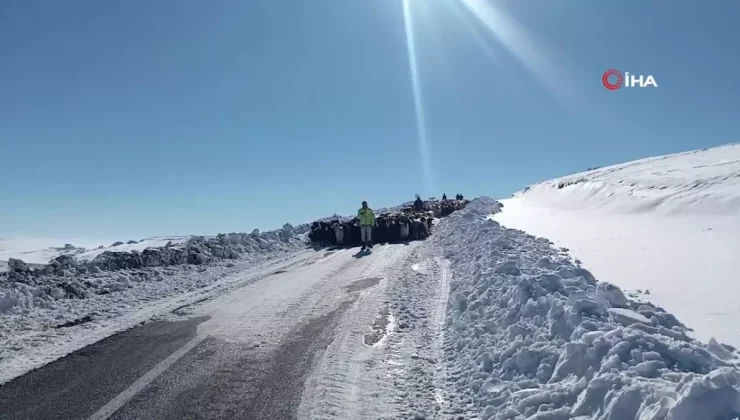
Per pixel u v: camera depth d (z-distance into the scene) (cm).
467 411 526
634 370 442
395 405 545
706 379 359
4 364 690
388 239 2127
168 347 753
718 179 1809
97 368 670
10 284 1102
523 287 732
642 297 698
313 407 540
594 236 1393
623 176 2747
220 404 553
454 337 743
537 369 544
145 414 533
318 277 1326
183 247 1695
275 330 830
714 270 800
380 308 946
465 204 3734
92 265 1378
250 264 1661
